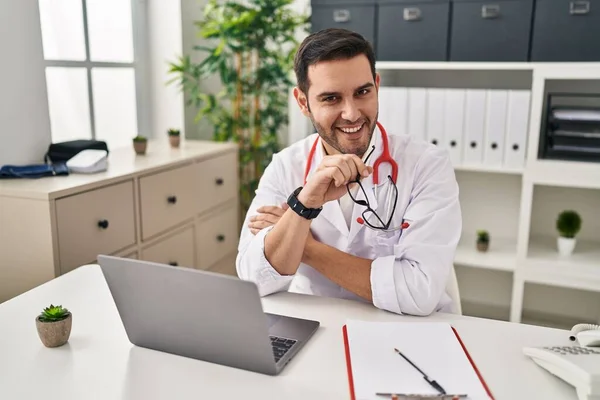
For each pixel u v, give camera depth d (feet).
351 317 3.72
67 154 7.06
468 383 2.83
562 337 3.41
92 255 6.05
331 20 8.14
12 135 6.74
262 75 9.36
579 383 2.68
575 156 7.47
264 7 8.95
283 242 3.93
